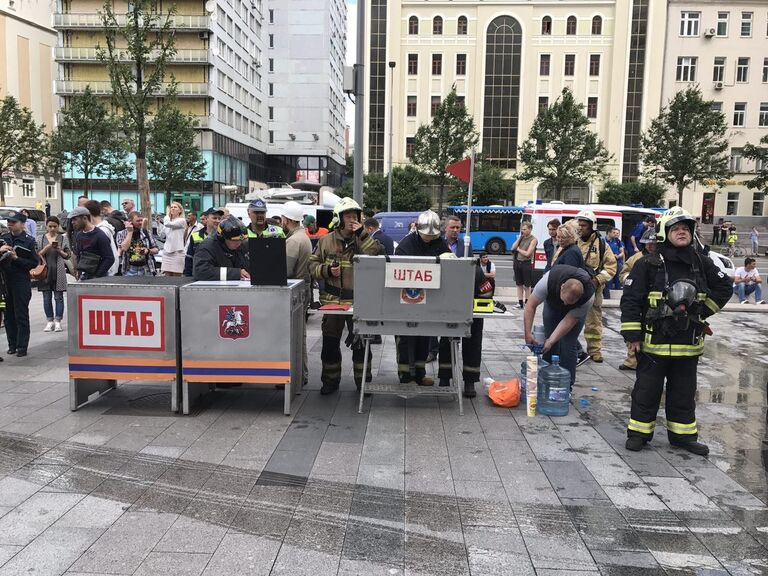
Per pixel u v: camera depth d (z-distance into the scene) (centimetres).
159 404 573
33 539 327
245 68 6153
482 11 5278
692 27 5066
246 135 6238
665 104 5141
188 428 506
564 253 648
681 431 472
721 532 345
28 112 3753
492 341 916
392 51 5347
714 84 5012
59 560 307
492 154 5403
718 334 1038
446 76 5372
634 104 5209
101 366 535
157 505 368
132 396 597
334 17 7844
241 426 513
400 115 5428
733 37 5009
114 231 952
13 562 304
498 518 358
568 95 4234
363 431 504
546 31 5288
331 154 7688
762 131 5012
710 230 4722
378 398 603
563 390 554
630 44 5147
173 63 4938
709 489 402
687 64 5100
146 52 1823
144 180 1881
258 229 660
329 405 576
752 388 677
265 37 7006
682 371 469
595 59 5275
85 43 4912
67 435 486
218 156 5247
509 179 5150
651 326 461
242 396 602
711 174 3694
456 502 378
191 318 525
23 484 395
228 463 433
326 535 336
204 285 527
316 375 692
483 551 321
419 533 339
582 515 363
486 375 702
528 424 531
